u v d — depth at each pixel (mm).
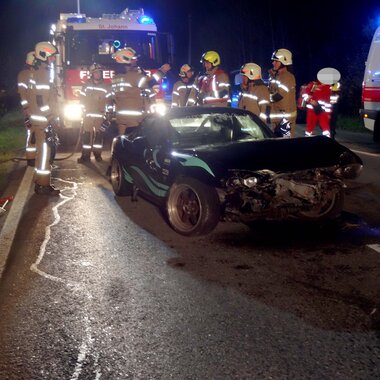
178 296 4785
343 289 4887
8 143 14953
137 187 7785
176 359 3750
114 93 10883
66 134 15641
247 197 6020
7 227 6809
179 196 6586
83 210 7699
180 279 5168
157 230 6734
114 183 8586
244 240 6289
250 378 3508
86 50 13805
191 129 7469
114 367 3664
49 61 8125
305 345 3908
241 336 4051
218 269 5410
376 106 13844
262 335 4062
